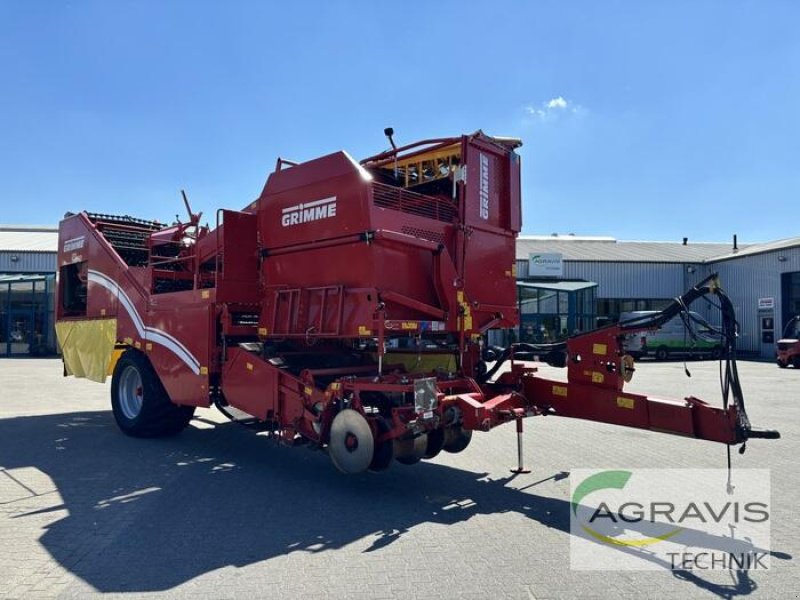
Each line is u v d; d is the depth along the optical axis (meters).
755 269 35.66
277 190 7.29
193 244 9.38
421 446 6.38
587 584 4.05
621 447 8.37
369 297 6.20
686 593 3.93
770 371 23.97
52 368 23.55
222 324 7.50
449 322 6.80
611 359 6.16
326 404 6.35
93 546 4.66
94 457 7.69
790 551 4.66
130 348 9.20
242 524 5.20
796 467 7.22
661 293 39.09
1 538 4.84
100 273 9.89
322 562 4.38
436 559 4.46
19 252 35.19
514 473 6.98
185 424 8.95
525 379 6.87
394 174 7.93
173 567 4.28
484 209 7.39
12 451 8.02
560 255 37.34
